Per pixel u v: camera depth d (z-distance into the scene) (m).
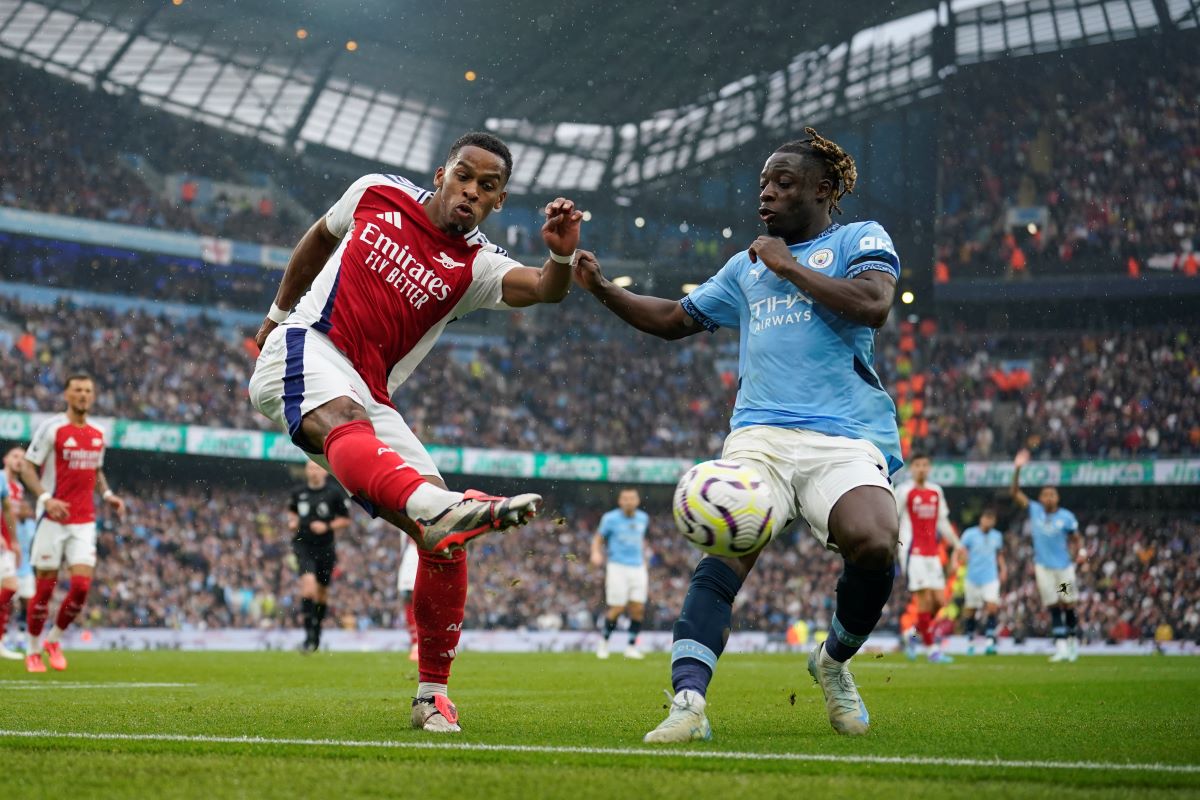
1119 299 34.88
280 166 37.22
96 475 9.77
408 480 3.37
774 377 4.09
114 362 31.97
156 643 22.44
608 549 15.45
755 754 3.28
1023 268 35.09
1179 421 32.28
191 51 33.28
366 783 2.67
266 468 33.00
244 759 3.09
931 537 14.12
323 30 32.72
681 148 38.19
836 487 3.85
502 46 33.66
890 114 37.53
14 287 32.66
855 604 3.94
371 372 4.11
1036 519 15.04
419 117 36.84
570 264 4.07
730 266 4.44
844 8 32.00
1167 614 30.08
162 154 35.56
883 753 3.38
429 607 4.07
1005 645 23.75
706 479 3.63
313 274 4.45
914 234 37.34
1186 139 34.47
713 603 3.80
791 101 36.31
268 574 30.42
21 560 14.11
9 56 32.62
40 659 9.69
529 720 4.63
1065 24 33.50
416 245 4.18
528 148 38.16
